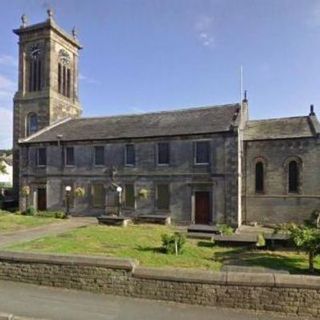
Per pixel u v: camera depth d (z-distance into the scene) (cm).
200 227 2497
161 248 1873
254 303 884
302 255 1775
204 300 917
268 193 3116
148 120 3650
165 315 862
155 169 3284
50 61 4334
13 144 4428
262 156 3159
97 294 1002
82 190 3491
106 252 1752
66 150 3650
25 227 2672
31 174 3784
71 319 839
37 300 959
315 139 2994
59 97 4459
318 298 844
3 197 4319
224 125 3141
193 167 3155
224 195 3044
